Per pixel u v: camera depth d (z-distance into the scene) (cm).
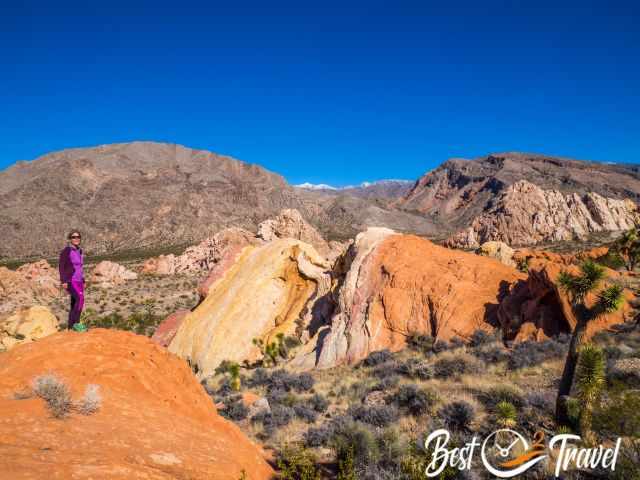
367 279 3148
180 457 581
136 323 6581
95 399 609
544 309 2200
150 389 767
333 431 1257
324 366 2819
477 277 2816
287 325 3644
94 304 8169
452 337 2492
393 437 1104
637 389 1164
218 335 3738
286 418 1559
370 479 927
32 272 9219
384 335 2764
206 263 11600
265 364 3247
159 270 11712
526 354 1850
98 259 17412
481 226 13112
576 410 994
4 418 509
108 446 529
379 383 1836
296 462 872
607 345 1775
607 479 806
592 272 1029
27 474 403
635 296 2153
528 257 4200
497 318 2483
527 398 1300
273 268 4066
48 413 549
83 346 751
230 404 1752
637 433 887
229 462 654
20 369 645
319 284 3741
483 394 1461
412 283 2891
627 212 13225
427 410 1377
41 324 2928
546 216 12581
